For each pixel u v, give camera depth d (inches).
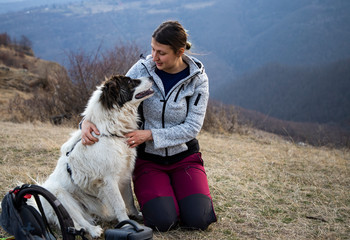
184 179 138.5
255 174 210.4
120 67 450.9
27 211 108.4
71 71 460.8
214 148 287.1
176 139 137.6
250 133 412.8
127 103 133.1
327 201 172.2
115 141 130.6
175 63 135.9
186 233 132.2
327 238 132.6
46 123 412.8
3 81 920.3
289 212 156.9
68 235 106.4
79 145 130.9
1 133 299.0
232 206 160.1
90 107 134.5
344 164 254.1
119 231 99.7
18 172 192.5
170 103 136.8
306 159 260.5
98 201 141.6
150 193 132.9
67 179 133.4
